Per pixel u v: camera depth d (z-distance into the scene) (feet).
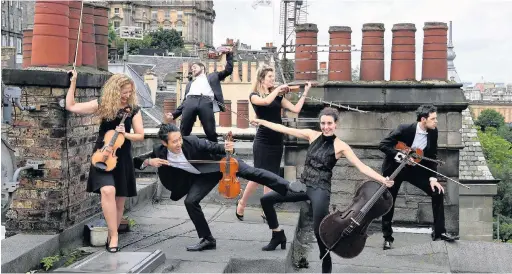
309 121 29.99
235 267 21.90
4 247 20.21
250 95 24.99
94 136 24.61
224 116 40.37
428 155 24.23
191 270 20.42
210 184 22.72
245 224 27.04
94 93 24.21
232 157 22.44
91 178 21.36
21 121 21.97
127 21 287.48
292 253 24.52
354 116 29.76
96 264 19.45
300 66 30.55
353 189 29.73
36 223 21.99
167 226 26.48
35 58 22.33
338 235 20.30
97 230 22.74
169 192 31.78
